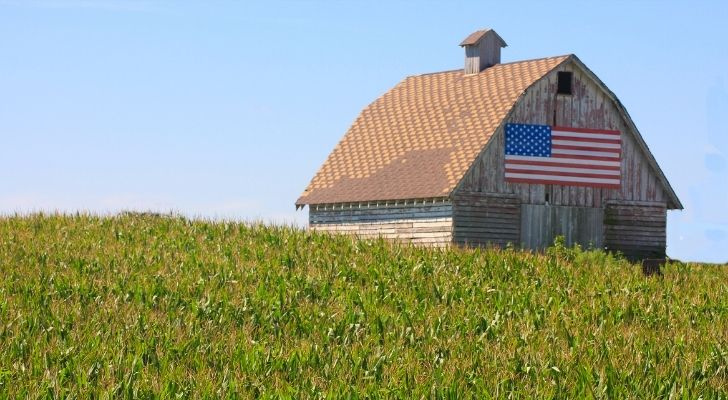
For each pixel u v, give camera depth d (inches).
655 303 1280.8
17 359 912.9
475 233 2391.7
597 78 2524.6
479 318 1104.8
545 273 1477.6
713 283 1509.6
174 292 1206.3
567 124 2516.0
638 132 2561.5
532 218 2460.6
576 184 2508.6
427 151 2615.7
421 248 1672.0
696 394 847.7
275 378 834.2
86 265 1406.3
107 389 789.2
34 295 1194.0
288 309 1143.6
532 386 847.7
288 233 1782.7
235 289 1270.9
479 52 2861.7
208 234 1791.3
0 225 1806.1
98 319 1061.8
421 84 3024.1
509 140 2453.2
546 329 1067.3
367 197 2608.3
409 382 828.6
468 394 800.9
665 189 2605.8
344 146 2972.4
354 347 933.2
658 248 2593.5
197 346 954.1
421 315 1130.0
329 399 773.9
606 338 1039.6
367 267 1439.5
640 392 828.6
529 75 2551.7
